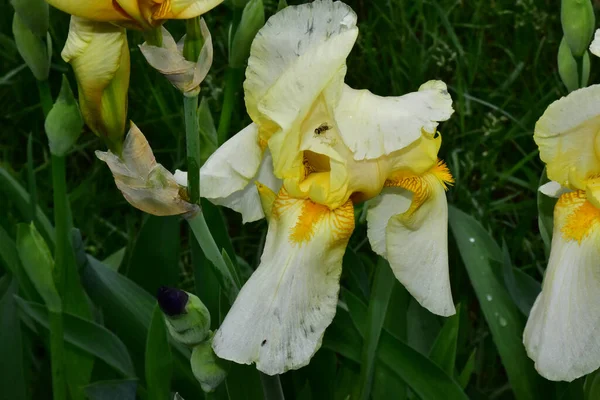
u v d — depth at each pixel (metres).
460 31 1.16
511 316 0.69
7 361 0.66
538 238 0.92
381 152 0.52
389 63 1.13
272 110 0.52
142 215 1.00
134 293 0.70
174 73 0.51
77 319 0.65
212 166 0.57
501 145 0.98
